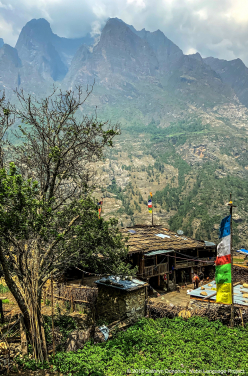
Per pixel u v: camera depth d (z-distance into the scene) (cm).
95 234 1688
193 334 1595
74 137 1680
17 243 1303
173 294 3064
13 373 1188
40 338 1320
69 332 1641
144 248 2973
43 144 1662
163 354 1356
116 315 2008
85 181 1708
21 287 1433
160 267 3108
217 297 1684
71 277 2509
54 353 1339
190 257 3600
